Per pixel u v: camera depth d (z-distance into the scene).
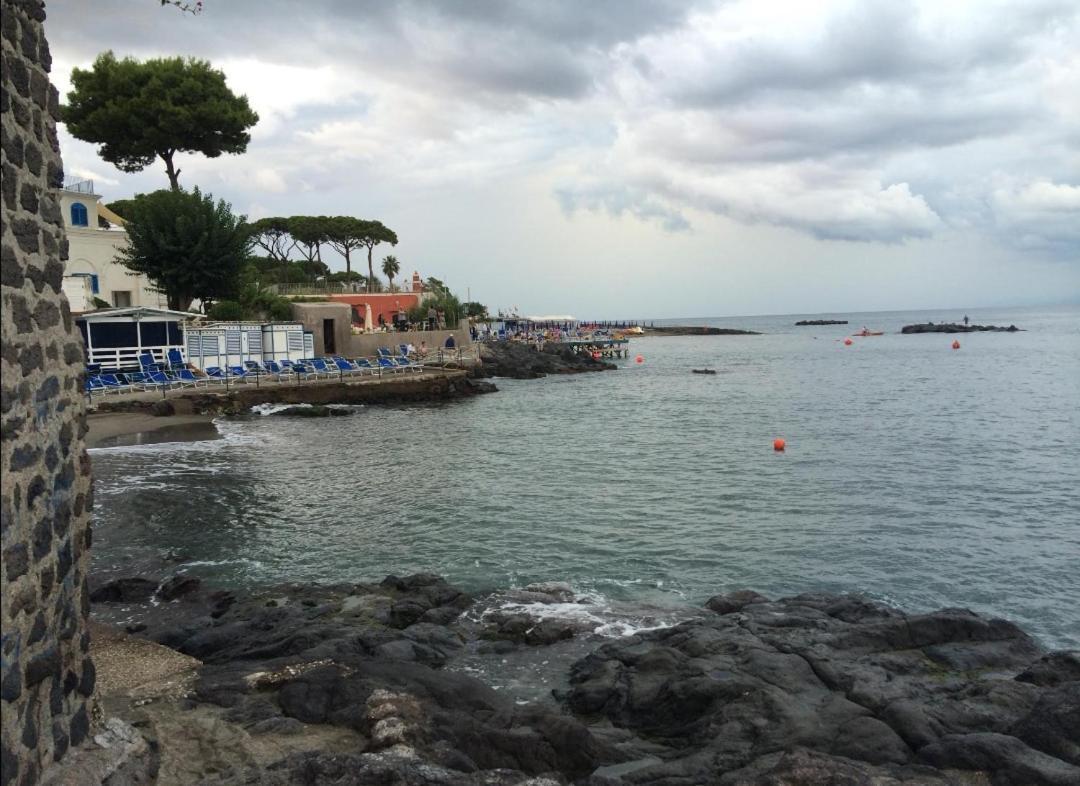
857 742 8.31
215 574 16.44
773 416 42.03
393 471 26.86
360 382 47.06
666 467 27.91
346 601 14.23
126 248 51.00
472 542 18.61
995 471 26.25
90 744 6.61
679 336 189.62
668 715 9.70
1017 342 118.00
